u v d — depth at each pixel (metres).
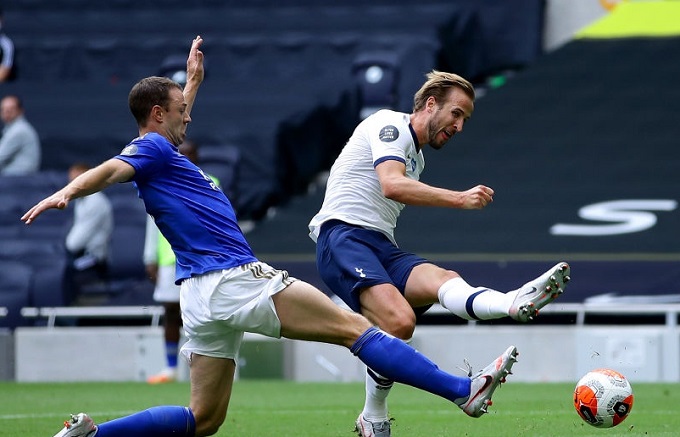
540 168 47.97
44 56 56.59
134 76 55.50
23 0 61.41
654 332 36.41
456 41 54.59
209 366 16.33
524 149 49.44
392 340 15.85
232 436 21.98
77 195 15.26
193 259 16.06
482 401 15.55
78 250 43.31
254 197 47.75
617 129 49.88
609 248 42.44
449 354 37.66
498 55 56.47
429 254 43.38
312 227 19.55
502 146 49.81
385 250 18.97
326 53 53.59
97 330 40.41
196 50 19.25
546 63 54.88
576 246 42.75
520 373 37.25
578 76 53.69
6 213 46.22
